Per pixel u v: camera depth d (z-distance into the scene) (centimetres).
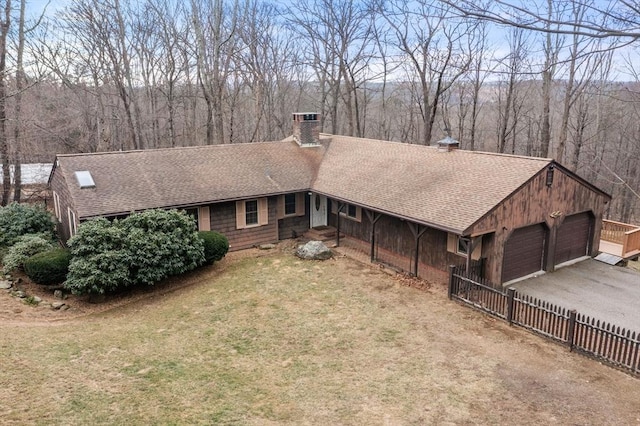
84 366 1006
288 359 1074
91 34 3117
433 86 3791
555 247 1638
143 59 3556
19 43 2169
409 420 845
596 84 2488
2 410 803
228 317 1306
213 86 3014
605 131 2808
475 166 1636
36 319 1284
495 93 3791
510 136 4194
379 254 1809
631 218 3388
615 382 970
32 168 3209
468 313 1309
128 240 1429
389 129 4203
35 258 1452
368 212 1741
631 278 1577
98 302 1443
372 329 1219
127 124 3334
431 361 1057
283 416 850
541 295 1427
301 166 2144
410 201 1594
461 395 925
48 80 2761
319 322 1264
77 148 3238
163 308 1387
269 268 1695
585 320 1098
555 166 1524
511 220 1441
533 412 870
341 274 1625
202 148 2072
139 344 1143
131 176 1766
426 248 1619
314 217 2148
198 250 1584
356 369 1027
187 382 962
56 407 834
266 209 1956
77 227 1563
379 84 4678
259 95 3297
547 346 1124
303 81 4203
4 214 1775
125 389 920
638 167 2789
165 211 1574
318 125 2305
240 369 1027
